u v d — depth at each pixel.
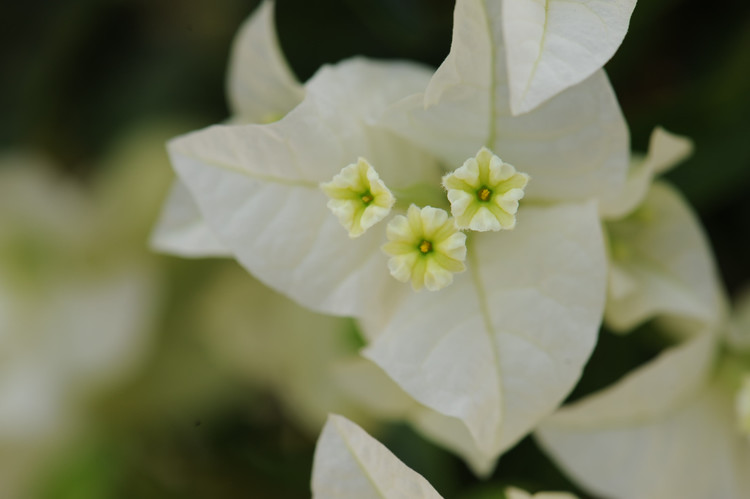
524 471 0.23
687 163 0.24
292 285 0.20
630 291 0.22
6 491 0.24
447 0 0.24
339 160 0.20
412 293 0.20
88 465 0.24
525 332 0.20
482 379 0.20
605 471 0.22
